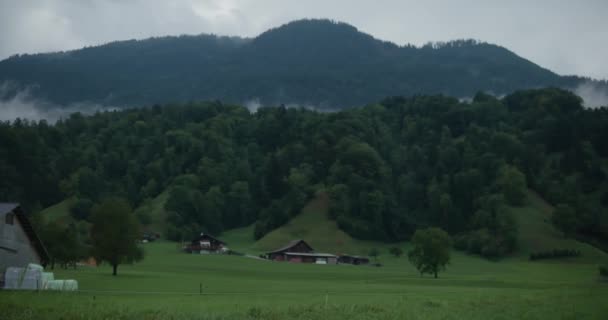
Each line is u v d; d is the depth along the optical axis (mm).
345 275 150500
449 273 174125
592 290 88438
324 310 51125
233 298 68625
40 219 139875
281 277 138000
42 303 51812
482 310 56656
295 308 51875
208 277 122875
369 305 55594
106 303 53312
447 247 152750
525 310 57281
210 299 66125
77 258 131125
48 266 137625
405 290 92938
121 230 121375
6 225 79125
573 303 63438
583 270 187375
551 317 53656
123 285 91625
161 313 46281
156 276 117750
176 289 87562
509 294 77500
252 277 134500
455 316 51906
